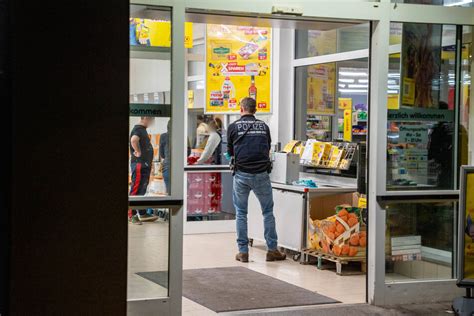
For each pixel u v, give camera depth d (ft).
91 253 11.09
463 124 21.13
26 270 10.86
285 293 21.88
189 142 33.81
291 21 20.16
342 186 28.04
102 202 11.12
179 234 18.06
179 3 17.85
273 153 28.68
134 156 17.79
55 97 10.90
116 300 11.22
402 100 20.36
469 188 18.71
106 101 11.09
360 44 28.22
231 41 31.58
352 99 28.86
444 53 20.86
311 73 30.73
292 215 27.02
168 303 18.03
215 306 20.18
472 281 18.74
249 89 31.68
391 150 20.34
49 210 10.93
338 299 21.24
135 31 17.69
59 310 11.00
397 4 20.04
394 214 20.62
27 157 10.83
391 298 20.36
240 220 26.89
